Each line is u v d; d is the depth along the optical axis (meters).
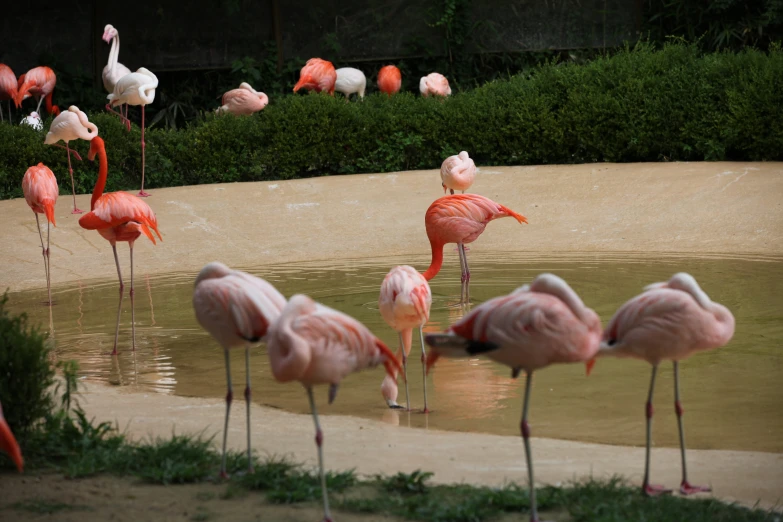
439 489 4.24
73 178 16.16
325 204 15.13
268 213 14.75
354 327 3.97
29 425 4.92
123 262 12.57
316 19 23.80
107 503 4.14
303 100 18.62
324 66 20.78
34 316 9.59
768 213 12.94
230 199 15.52
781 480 4.38
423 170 17.91
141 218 8.09
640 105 17.45
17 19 22.89
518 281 10.34
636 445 5.13
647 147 17.52
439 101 19.00
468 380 6.69
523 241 12.94
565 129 17.92
